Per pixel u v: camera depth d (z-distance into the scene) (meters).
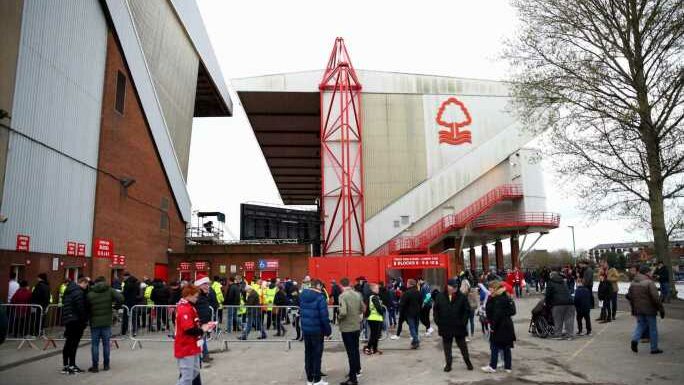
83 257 21.38
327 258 30.61
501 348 9.96
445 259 30.08
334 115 38.47
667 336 12.88
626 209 19.19
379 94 39.31
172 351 13.37
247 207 49.94
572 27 17.89
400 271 30.53
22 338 14.15
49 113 18.75
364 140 38.56
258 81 39.03
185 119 37.19
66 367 10.39
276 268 33.78
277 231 52.97
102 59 23.16
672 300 20.08
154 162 29.97
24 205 17.14
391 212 37.59
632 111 16.64
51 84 18.83
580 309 14.28
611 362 10.34
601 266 17.38
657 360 10.33
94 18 22.30
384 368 10.66
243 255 33.81
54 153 19.08
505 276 32.03
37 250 17.88
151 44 29.83
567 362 10.60
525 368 10.17
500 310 9.86
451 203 38.31
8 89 15.98
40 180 18.12
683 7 16.02
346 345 9.21
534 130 19.38
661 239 18.16
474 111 39.47
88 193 21.89
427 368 10.53
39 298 14.66
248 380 9.69
